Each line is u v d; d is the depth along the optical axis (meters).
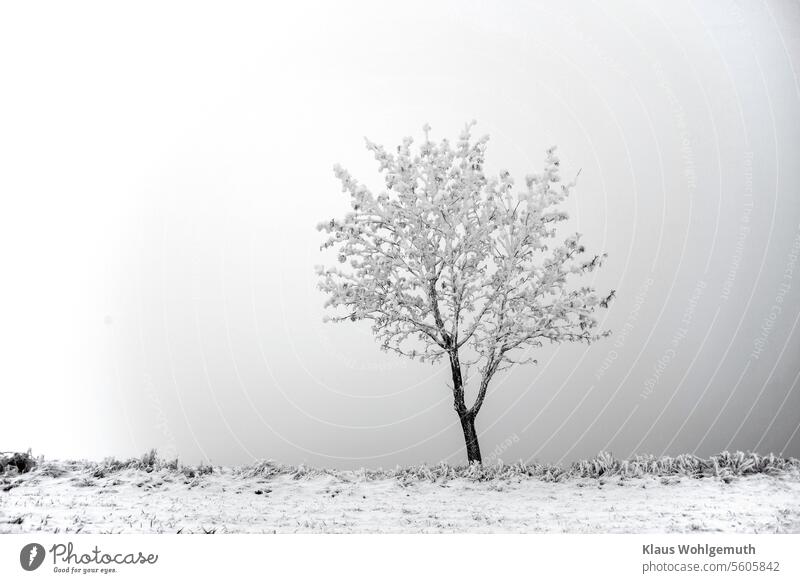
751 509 6.05
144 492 6.94
